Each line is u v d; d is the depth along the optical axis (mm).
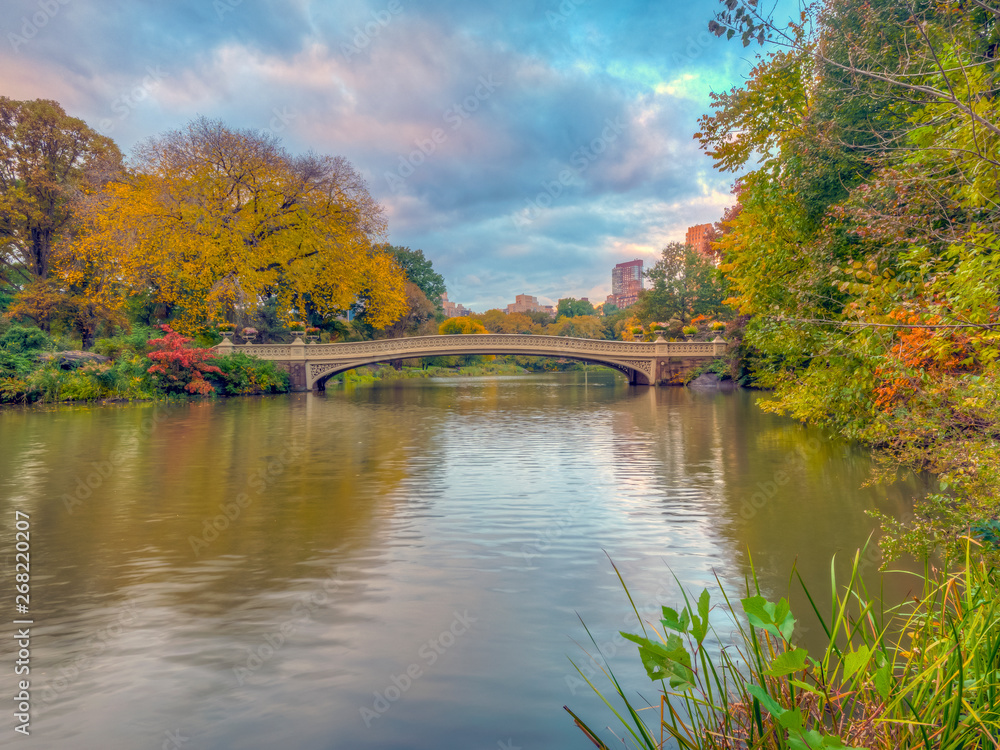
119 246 31359
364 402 28953
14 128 33469
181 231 33312
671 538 7172
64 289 32844
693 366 40688
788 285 11211
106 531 7590
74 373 26141
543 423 19547
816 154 10688
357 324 55656
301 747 3330
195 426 18641
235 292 35219
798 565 6152
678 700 3697
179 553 6766
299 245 38281
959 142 5418
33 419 20000
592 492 9641
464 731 3463
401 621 4984
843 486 9719
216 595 5559
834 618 2240
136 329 33969
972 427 5129
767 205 12820
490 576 6000
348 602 5379
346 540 7207
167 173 32688
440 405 27141
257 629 4844
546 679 4035
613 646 4496
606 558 6496
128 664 4273
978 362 5551
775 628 1808
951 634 2514
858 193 6207
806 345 10320
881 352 6059
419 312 68312
